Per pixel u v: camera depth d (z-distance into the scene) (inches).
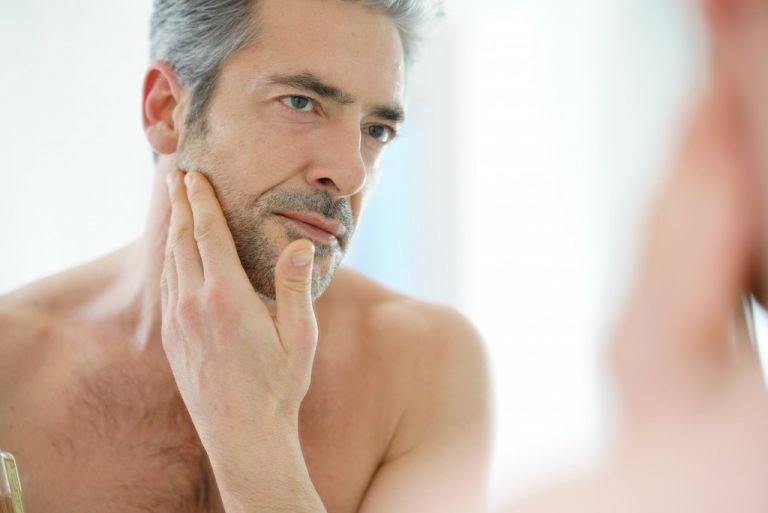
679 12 7.5
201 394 35.1
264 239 36.8
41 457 38.5
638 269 7.5
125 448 39.1
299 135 36.4
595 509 7.9
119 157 81.7
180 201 37.5
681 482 7.7
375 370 43.8
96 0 80.6
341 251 37.9
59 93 80.0
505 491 8.6
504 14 74.9
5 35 78.4
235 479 34.6
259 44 36.8
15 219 79.2
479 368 45.2
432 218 84.7
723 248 7.3
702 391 7.7
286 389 35.1
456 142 82.3
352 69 36.4
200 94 38.4
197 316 35.0
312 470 41.2
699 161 7.4
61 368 40.4
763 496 7.5
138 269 42.7
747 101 7.2
